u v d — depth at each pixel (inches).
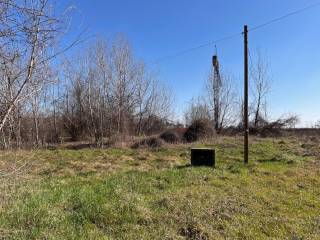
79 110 1267.2
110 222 253.0
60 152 794.2
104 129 1170.0
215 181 417.4
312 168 558.9
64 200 288.2
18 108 201.0
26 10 179.8
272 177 469.4
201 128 1019.9
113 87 1206.3
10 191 245.9
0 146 225.6
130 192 332.5
